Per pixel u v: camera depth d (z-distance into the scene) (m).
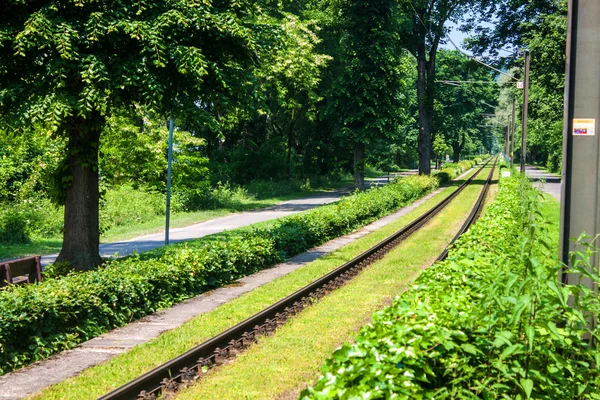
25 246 21.83
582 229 5.39
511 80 55.75
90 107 13.20
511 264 5.98
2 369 7.87
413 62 84.81
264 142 53.84
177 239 23.12
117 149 31.38
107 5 14.11
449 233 22.48
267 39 17.20
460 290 5.83
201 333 9.43
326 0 42.91
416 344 3.92
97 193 15.59
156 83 13.82
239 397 6.70
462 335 4.07
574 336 4.32
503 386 3.84
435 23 52.34
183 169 34.19
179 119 16.03
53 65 13.06
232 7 16.02
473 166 121.56
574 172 5.41
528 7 51.94
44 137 26.50
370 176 82.94
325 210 23.73
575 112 5.39
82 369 7.98
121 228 27.16
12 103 13.82
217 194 37.22
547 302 4.09
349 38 39.81
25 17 13.62
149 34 13.65
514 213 14.77
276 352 8.41
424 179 45.31
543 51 46.53
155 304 11.45
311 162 57.41
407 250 18.52
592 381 4.48
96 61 13.30
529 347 3.78
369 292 12.59
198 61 13.80
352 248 19.09
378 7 39.22
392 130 40.00
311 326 9.85
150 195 32.34
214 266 13.48
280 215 31.92
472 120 110.56
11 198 27.81
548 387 4.07
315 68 39.72
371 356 3.76
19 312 8.35
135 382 6.76
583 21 5.35
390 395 3.36
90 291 9.79
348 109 39.25
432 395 3.63
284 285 13.16
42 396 6.77
